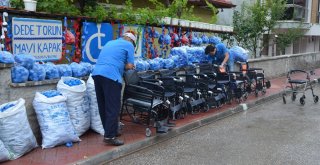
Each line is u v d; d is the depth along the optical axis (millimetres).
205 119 9406
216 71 11047
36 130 6652
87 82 7355
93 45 8711
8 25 6820
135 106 7699
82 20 8430
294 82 12742
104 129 6980
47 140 6391
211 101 10250
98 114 7387
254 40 19875
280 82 17109
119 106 6852
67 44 8227
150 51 10727
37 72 6578
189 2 15641
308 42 30641
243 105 11422
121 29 9453
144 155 6809
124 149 6781
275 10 19422
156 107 7824
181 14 12867
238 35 19516
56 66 7148
